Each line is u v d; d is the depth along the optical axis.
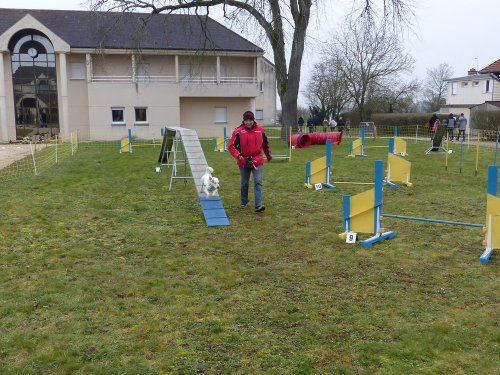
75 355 3.75
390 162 11.74
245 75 35.66
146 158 18.31
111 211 9.02
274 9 23.08
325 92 51.88
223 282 5.32
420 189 11.22
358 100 46.88
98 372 3.51
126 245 6.82
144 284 5.27
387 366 3.56
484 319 4.32
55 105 32.81
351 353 3.75
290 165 15.85
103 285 5.24
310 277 5.48
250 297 4.90
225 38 35.06
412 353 3.73
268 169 14.83
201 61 28.92
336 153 19.91
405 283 5.26
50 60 32.25
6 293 4.98
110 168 15.19
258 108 52.12
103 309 4.61
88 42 32.41
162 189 11.34
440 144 19.73
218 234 7.40
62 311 4.56
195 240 7.07
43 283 5.29
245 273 5.61
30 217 8.46
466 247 6.58
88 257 6.28
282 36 23.83
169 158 15.76
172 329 4.19
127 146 21.42
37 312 4.55
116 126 32.59
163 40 33.53
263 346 3.88
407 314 4.45
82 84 32.91
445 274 5.53
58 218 8.41
